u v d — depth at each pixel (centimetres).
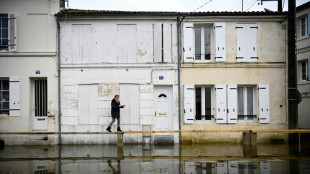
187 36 1241
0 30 1253
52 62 1235
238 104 1273
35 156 969
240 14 1230
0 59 1228
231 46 1252
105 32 1241
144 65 1234
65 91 1227
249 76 1249
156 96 1248
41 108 1264
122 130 1220
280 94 1251
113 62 1235
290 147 1111
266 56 1255
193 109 1227
